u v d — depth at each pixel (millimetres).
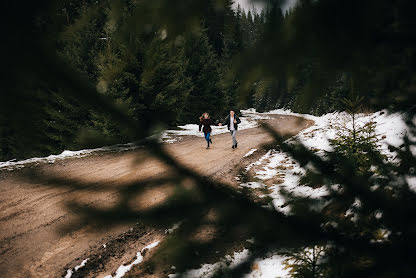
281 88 628
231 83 629
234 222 758
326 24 542
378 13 533
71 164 7496
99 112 462
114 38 685
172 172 654
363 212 860
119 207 611
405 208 807
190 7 624
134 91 7133
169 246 748
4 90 351
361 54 583
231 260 1266
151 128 548
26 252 3439
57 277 3055
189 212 691
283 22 557
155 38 695
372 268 744
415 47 568
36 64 343
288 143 970
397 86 717
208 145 10812
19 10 333
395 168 1208
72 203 593
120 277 3025
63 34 392
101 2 543
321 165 1011
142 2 632
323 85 638
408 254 741
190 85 17875
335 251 817
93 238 3756
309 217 835
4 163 7148
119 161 7805
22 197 5027
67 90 385
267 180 5738
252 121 23172
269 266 2572
